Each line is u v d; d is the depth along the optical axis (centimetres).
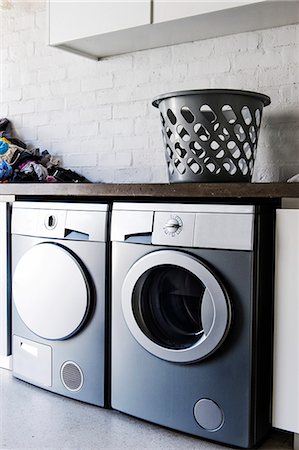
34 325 228
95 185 210
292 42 229
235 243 172
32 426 194
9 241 245
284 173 232
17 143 313
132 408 198
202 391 180
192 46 257
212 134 198
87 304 208
